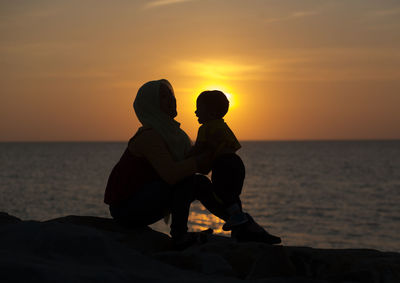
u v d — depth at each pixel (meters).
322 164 128.25
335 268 2.99
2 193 60.22
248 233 3.65
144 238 3.58
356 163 132.38
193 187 3.56
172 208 3.53
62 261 2.47
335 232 33.94
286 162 139.62
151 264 2.75
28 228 2.68
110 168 111.56
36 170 105.31
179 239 3.47
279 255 2.83
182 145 3.70
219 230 32.41
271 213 43.44
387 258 3.22
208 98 3.79
